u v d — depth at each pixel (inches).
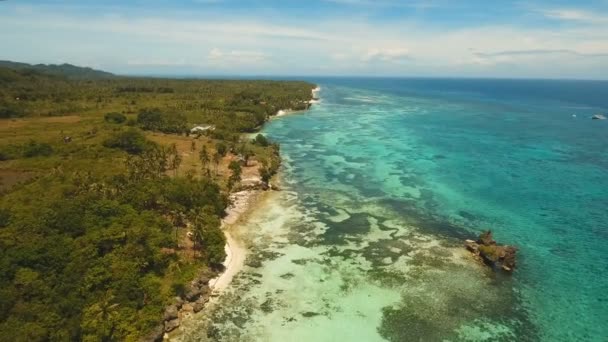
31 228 2568.9
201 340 2107.5
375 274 2687.0
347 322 2244.1
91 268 2240.4
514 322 2261.3
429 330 2192.4
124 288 2164.1
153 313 2097.7
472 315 2310.5
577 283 2625.5
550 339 2143.2
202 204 3309.5
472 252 2965.1
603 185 4409.5
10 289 1998.0
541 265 2834.6
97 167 4291.3
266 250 2979.8
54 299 2014.0
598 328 2226.9
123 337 1956.2
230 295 2470.5
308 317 2282.2
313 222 3447.3
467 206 3823.8
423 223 3452.3
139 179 3676.2
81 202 2871.6
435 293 2497.5
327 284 2578.7
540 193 4160.9
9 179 4001.0
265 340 2110.0
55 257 2276.1
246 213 3612.2
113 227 2623.0
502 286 2581.2
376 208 3757.4
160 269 2497.5
